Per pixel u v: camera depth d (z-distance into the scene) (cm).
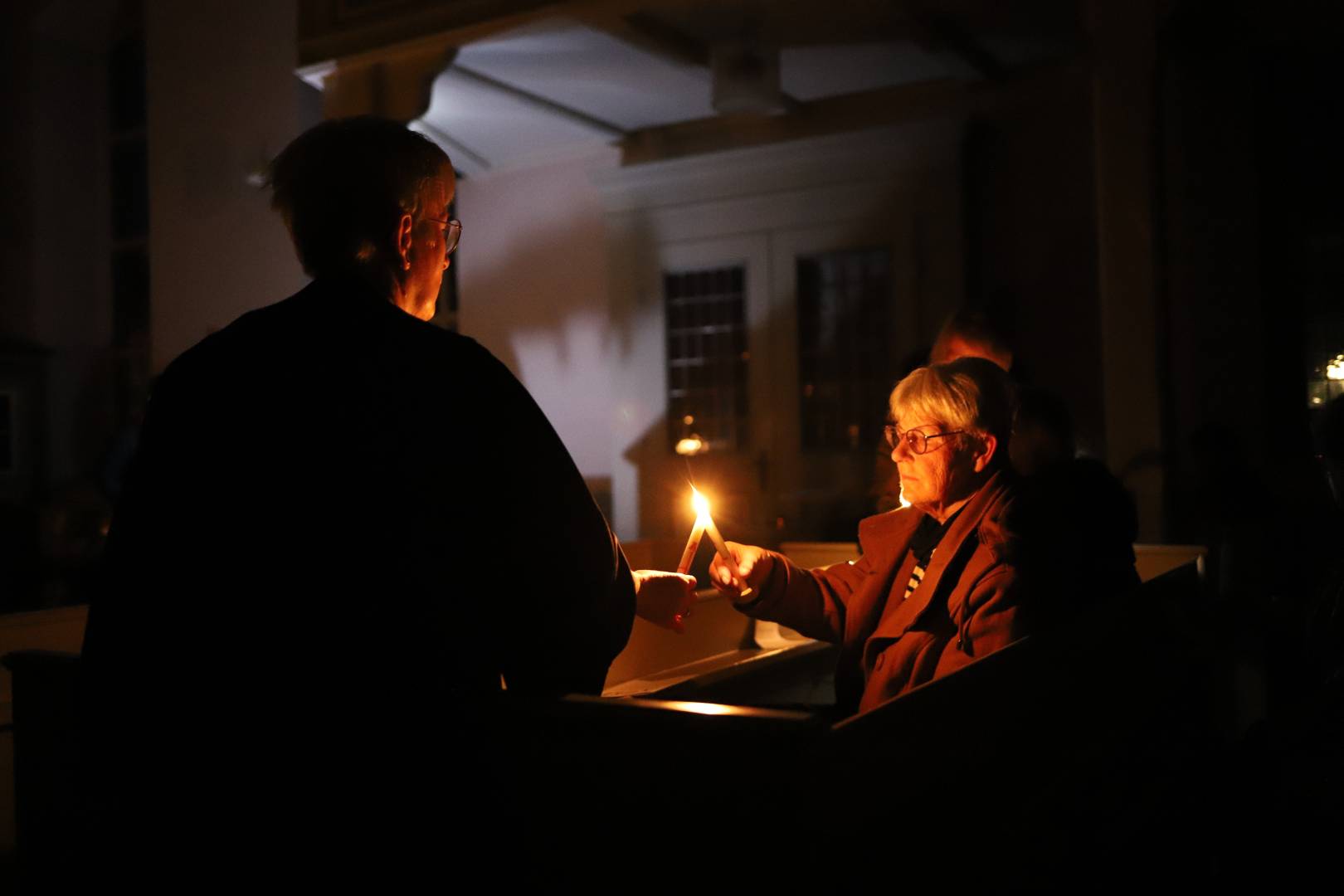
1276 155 559
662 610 175
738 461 752
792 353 734
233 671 119
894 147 688
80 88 981
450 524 120
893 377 698
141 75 977
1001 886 139
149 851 124
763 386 745
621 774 109
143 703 122
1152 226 528
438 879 115
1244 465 420
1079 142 646
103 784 142
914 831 119
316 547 118
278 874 117
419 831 115
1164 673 226
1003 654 143
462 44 575
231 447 122
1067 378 651
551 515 124
